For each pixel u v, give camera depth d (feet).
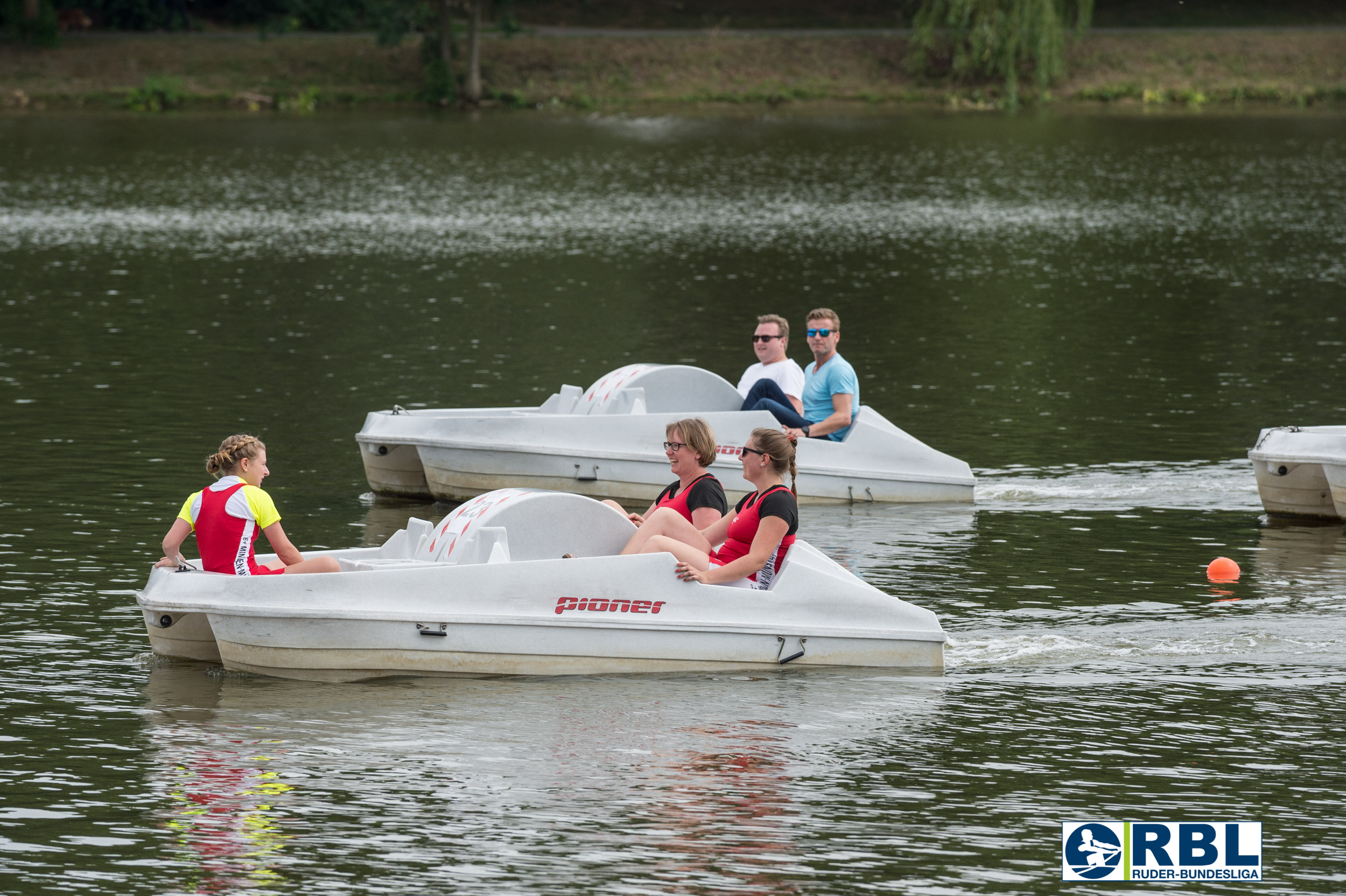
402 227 276.41
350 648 62.39
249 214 292.40
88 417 121.90
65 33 558.56
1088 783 53.42
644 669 64.54
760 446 66.23
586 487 99.50
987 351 159.94
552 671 63.82
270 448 113.91
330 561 65.87
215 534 64.18
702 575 64.95
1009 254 244.42
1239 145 433.07
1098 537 89.86
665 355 155.74
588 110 541.34
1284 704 61.26
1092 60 576.61
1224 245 253.65
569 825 49.49
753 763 54.90
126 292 198.18
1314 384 139.85
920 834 49.26
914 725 58.70
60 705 60.03
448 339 165.27
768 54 580.71
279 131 461.37
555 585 63.77
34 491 97.30
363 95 542.16
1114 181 357.00
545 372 146.30
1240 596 77.10
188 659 65.51
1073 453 113.80
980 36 546.67
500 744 56.24
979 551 86.48
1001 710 60.49
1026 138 453.99
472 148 425.69
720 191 339.16
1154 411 128.77
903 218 295.28
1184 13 645.51
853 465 100.07
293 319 178.09
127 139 431.84
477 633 63.05
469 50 544.21
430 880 45.80
